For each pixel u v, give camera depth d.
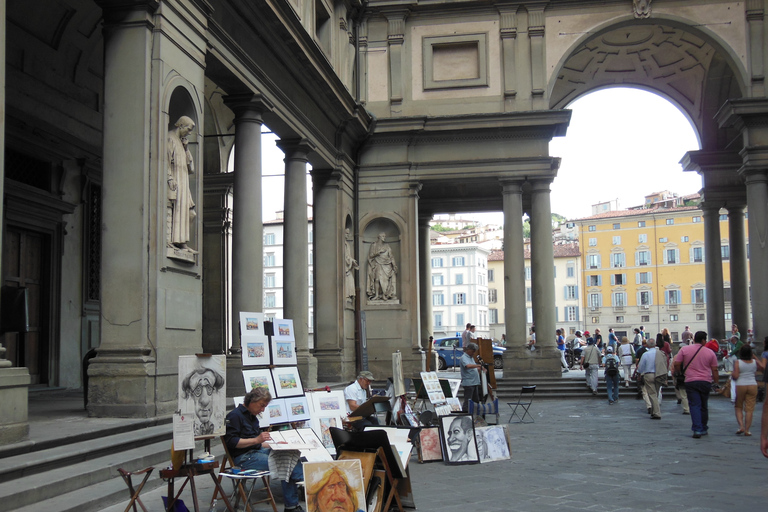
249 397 7.16
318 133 18.53
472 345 14.23
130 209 9.52
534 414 16.80
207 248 21.66
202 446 9.43
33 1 13.12
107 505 6.72
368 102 23.33
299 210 17.38
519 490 8.09
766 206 21.94
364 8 23.08
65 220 15.28
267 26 13.95
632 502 7.43
